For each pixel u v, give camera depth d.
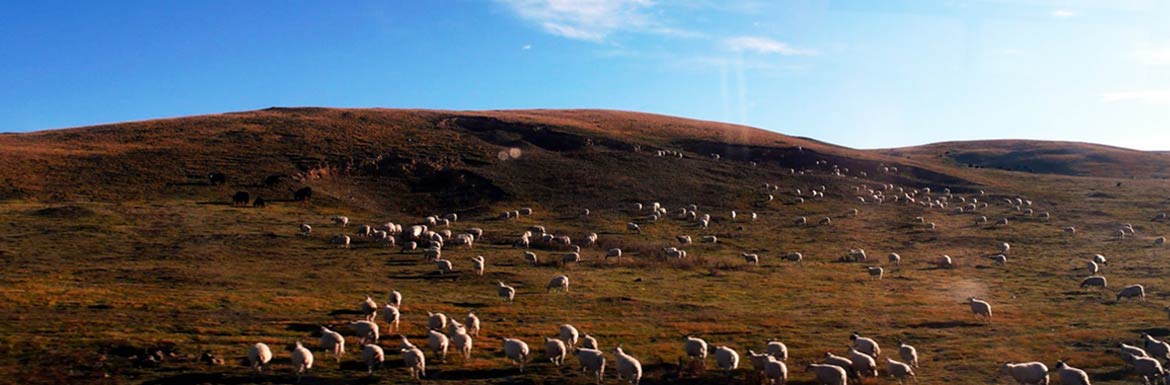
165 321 29.61
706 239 61.41
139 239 52.28
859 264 51.94
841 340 28.66
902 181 95.81
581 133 108.94
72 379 22.62
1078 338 28.53
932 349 27.28
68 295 34.00
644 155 99.00
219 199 71.94
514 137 107.06
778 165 100.62
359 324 27.53
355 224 65.00
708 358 26.00
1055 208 79.31
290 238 55.25
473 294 38.31
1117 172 118.88
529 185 84.31
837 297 38.91
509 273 44.88
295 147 93.69
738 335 29.53
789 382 23.19
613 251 52.75
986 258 53.94
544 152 99.81
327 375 23.41
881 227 68.94
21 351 24.88
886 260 53.62
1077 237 62.56
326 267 45.59
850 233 65.75
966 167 113.06
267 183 78.69
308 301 34.81
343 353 25.89
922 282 44.34
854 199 83.62
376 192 81.88
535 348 27.09
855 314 34.00
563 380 23.17
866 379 23.33
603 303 36.09
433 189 83.88
